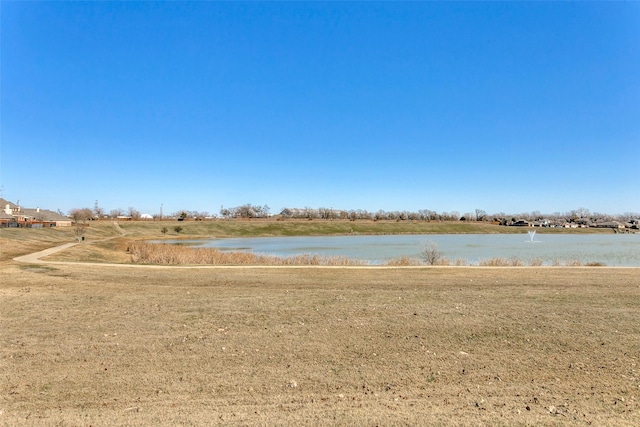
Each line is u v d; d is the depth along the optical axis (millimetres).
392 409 5191
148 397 5547
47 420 4887
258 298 12648
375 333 8664
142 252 37344
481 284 15773
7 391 5723
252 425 4758
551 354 7344
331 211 165875
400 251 49406
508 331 8805
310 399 5496
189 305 11531
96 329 8914
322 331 8812
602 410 5184
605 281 16531
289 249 54594
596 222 170000
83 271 19656
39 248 37656
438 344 7910
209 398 5520
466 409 5199
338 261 29578
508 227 127625
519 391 5777
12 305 11422
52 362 6867
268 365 6777
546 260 36969
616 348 7668
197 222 112188
